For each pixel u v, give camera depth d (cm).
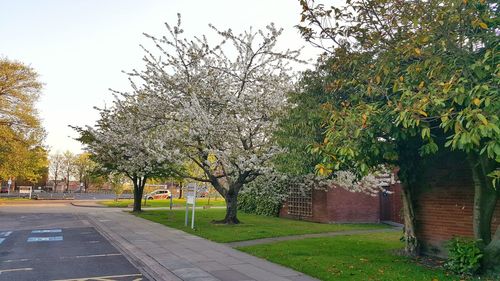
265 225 1755
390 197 2164
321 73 968
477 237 827
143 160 1769
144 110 1662
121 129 1741
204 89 1578
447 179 1013
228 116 1573
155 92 1667
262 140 1623
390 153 743
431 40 678
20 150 2930
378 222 2086
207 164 1677
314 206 2095
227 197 1803
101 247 1220
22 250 1159
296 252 1036
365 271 803
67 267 912
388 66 729
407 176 1042
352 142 682
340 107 880
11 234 1538
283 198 2077
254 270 840
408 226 1048
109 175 2766
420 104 595
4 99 2923
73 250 1161
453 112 611
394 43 773
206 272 825
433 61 656
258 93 1606
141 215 2359
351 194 2062
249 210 2608
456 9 634
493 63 590
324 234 1506
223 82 1619
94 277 812
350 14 819
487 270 770
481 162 765
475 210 837
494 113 521
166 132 1599
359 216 2062
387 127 683
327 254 1012
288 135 998
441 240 1014
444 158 1022
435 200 1042
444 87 580
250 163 1484
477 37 650
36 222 2028
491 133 495
